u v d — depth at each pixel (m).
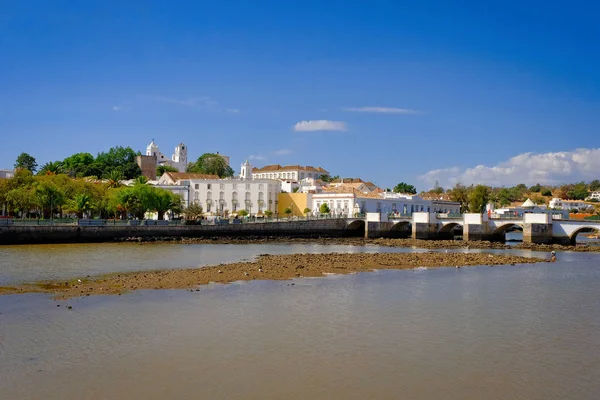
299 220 117.56
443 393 19.98
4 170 139.12
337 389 20.09
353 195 144.25
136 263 57.72
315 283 43.50
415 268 56.47
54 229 84.81
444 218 115.62
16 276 45.25
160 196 117.25
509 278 50.28
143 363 22.39
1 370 21.30
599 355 24.84
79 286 39.53
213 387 20.02
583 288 44.31
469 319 31.50
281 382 20.64
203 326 28.25
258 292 38.34
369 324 29.56
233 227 107.19
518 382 21.25
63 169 165.00
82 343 24.92
